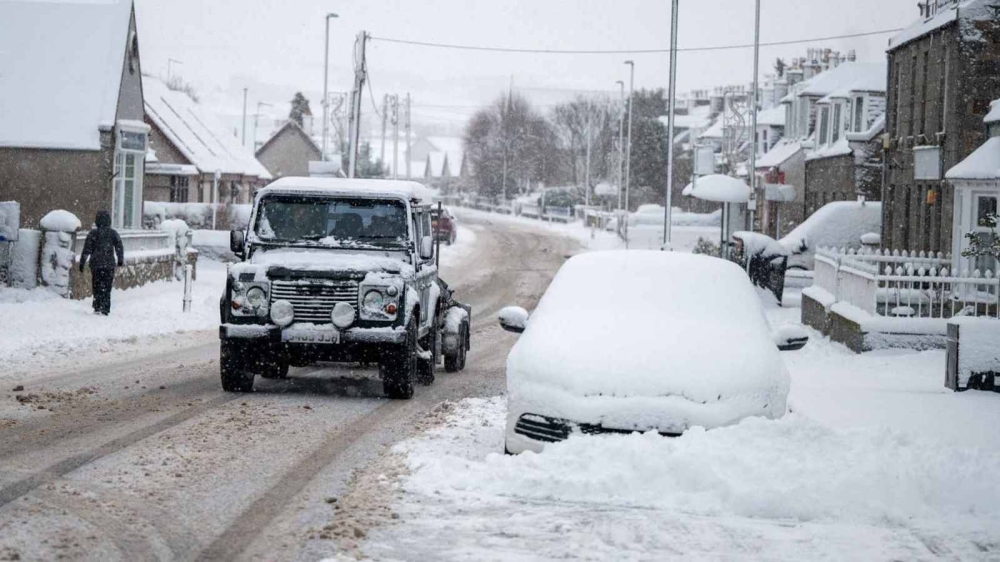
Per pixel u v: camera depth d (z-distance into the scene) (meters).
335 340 15.39
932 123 34.06
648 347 11.19
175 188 63.12
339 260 15.84
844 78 64.31
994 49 31.62
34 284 29.14
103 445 11.80
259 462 11.26
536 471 10.16
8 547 8.04
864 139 52.09
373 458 11.60
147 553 8.11
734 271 13.12
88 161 36.59
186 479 10.41
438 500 9.70
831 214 45.34
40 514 8.98
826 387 17.73
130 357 20.31
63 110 37.09
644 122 111.38
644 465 9.95
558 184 142.25
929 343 22.25
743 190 43.69
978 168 28.67
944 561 8.27
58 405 14.41
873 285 22.66
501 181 143.12
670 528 8.97
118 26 39.31
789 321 30.38
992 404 15.86
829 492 9.59
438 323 19.19
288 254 16.16
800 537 8.83
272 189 16.69
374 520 9.02
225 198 70.31
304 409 14.72
